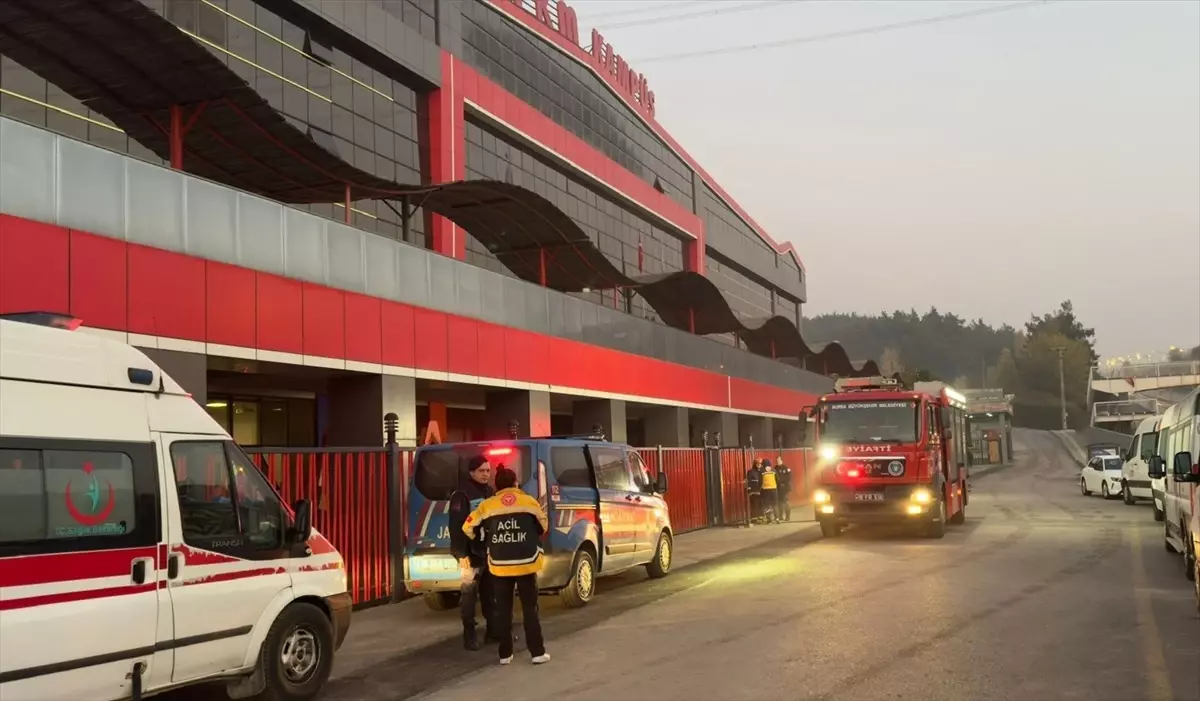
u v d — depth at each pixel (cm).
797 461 3616
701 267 4859
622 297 3847
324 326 1458
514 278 2041
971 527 2177
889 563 1495
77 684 577
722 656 841
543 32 3428
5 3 1223
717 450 2552
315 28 2327
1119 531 2008
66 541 582
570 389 2231
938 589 1196
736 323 3700
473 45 2988
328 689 786
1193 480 1030
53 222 1048
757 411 3716
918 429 1877
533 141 3231
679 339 2995
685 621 1036
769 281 6106
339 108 2388
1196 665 770
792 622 995
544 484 1136
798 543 1908
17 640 544
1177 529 1406
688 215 4725
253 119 1598
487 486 969
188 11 1959
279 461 1149
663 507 1493
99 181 1109
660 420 2923
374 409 1582
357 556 1259
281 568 735
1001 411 7238
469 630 931
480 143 3011
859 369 5538
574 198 3666
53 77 1443
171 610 639
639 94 4391
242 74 2089
